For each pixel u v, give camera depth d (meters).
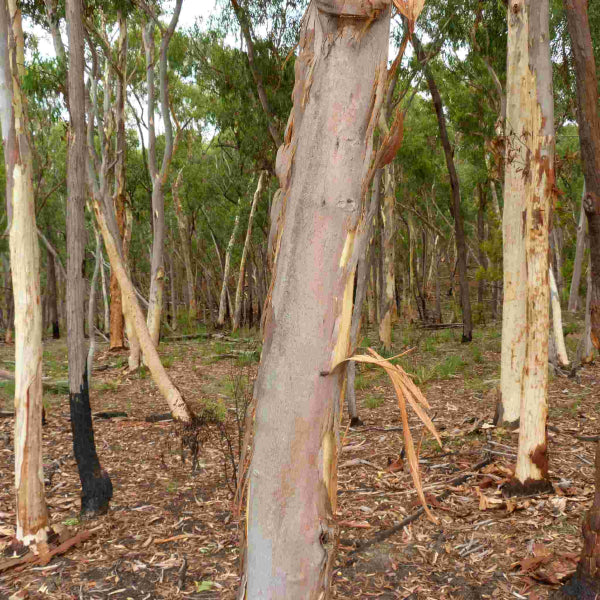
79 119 4.43
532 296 4.80
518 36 6.59
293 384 1.37
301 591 1.42
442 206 30.41
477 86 18.53
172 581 3.76
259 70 11.86
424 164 24.06
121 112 16.80
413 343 15.93
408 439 1.34
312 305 1.35
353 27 1.28
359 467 5.95
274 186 22.92
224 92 14.37
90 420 4.95
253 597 1.45
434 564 3.84
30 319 4.16
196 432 6.14
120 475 6.04
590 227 2.65
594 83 2.63
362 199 1.35
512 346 7.06
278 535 1.41
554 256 27.83
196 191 26.23
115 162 15.59
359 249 1.36
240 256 29.83
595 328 2.72
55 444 7.28
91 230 24.56
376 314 25.45
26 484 4.21
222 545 4.25
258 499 1.42
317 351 1.36
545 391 4.88
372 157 1.34
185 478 5.83
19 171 4.13
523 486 4.91
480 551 3.98
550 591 3.40
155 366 6.16
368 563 3.88
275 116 13.08
